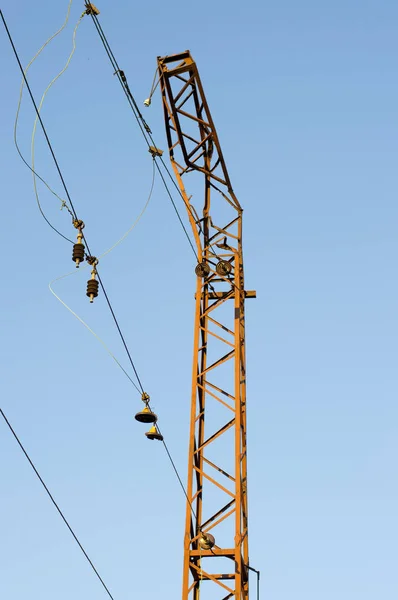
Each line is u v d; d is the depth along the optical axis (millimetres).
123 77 32344
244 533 31656
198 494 32031
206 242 37312
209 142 37969
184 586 30000
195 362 34031
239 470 31719
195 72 36344
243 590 30953
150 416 30953
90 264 28797
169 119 37500
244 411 33812
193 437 32562
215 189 38312
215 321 35062
